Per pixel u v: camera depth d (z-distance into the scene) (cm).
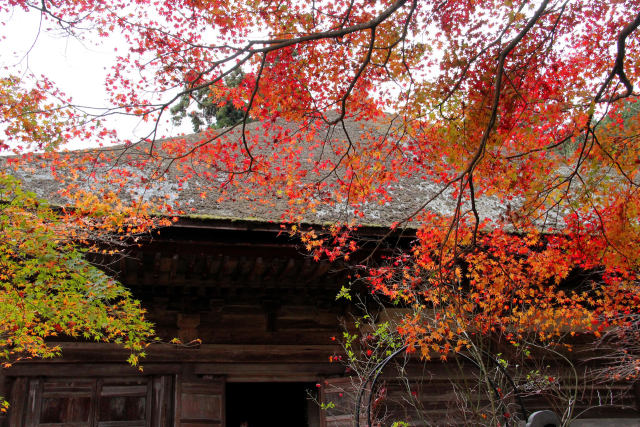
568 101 620
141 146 992
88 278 618
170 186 890
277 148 1127
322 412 845
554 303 893
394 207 955
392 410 835
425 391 865
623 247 742
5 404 670
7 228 543
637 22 445
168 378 806
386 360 675
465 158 708
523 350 845
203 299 837
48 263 575
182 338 815
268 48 509
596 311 895
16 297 578
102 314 640
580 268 847
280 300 871
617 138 651
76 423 744
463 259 779
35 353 676
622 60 477
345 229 782
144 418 780
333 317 890
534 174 744
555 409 859
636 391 997
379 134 1185
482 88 620
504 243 788
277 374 850
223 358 829
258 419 1588
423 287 746
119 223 645
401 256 761
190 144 1023
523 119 628
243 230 720
